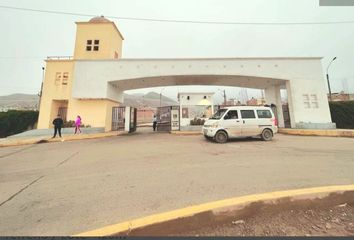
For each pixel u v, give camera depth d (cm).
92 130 1614
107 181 483
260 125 1104
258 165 591
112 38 2027
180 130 1794
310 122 1592
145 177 504
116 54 2150
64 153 873
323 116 1605
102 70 1683
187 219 273
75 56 1950
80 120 1538
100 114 1677
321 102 1620
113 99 1841
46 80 1714
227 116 1081
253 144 996
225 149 866
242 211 299
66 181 496
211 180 464
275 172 516
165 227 263
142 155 785
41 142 1230
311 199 326
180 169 570
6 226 292
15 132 2005
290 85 1645
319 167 558
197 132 1636
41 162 713
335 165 577
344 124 1872
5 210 344
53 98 1692
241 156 719
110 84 1755
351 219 290
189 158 707
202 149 879
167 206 336
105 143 1165
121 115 1862
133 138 1403
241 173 513
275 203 314
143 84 1950
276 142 1057
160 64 1673
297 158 674
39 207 352
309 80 1647
